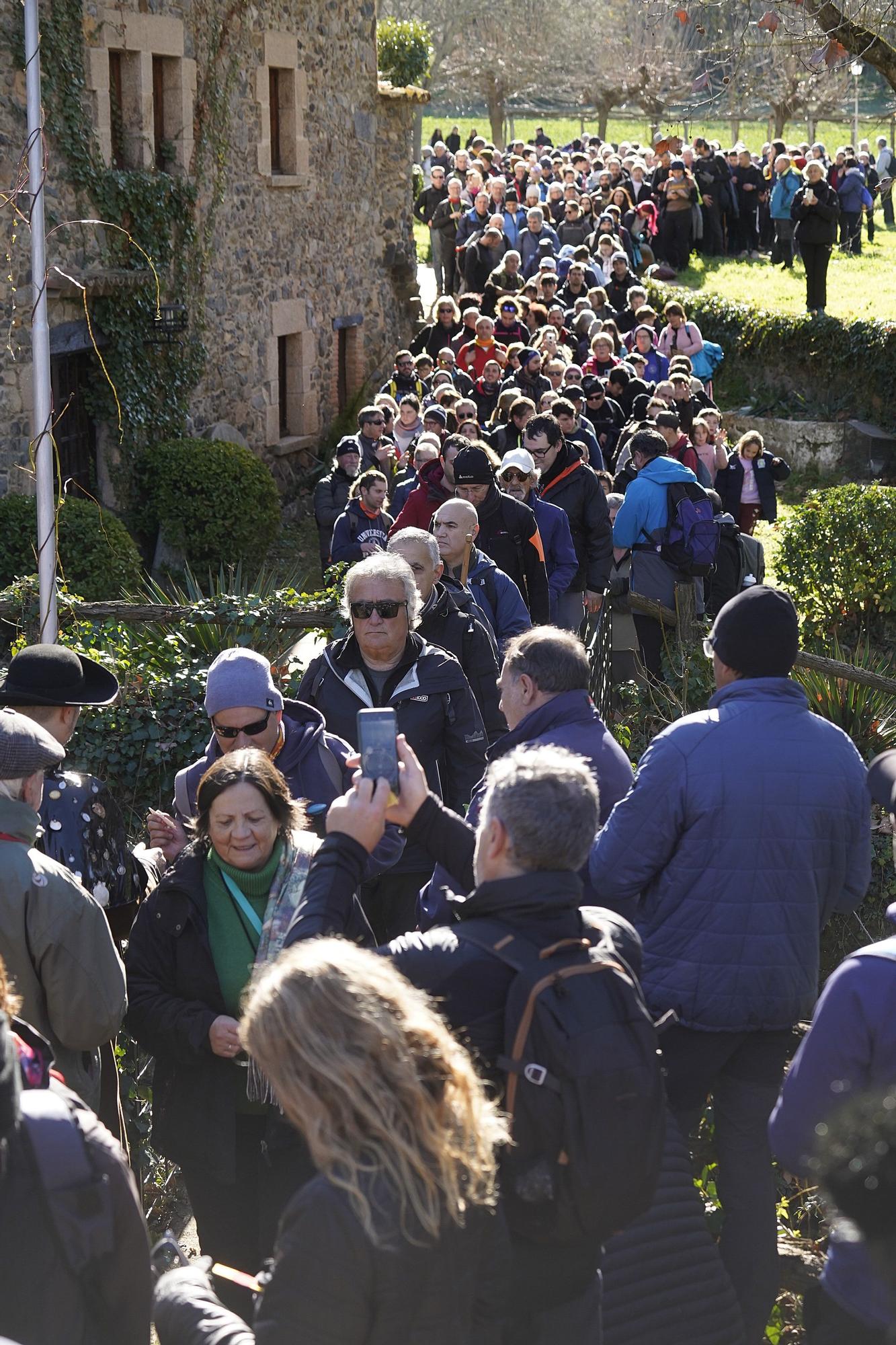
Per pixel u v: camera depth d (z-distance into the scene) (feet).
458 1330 6.81
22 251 38.93
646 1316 9.86
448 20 131.75
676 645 26.68
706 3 36.45
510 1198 8.12
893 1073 7.99
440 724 15.19
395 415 43.50
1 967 8.07
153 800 21.53
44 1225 7.07
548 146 131.44
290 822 11.53
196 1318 7.36
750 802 10.84
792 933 10.98
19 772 10.34
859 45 33.86
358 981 6.79
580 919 8.69
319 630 23.58
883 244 91.45
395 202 66.80
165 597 27.09
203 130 48.34
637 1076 8.04
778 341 63.67
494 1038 8.22
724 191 85.71
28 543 37.76
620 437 43.04
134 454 45.75
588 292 63.00
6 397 39.17
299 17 54.80
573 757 8.94
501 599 20.27
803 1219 13.29
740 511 43.47
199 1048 11.05
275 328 55.21
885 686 23.75
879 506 34.88
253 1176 11.57
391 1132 6.51
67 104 40.65
